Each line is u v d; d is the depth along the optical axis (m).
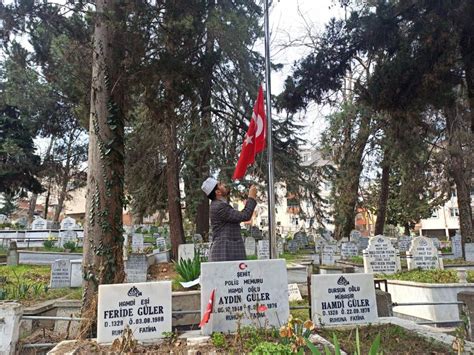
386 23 8.97
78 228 27.52
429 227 52.38
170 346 4.16
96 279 6.20
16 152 27.19
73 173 35.78
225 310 4.60
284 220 51.66
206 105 16.34
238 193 18.39
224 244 5.33
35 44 9.23
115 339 4.22
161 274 13.16
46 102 25.23
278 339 4.18
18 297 8.24
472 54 8.18
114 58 6.98
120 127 6.86
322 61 10.32
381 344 4.28
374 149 22.75
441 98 8.75
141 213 21.00
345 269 10.28
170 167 16.39
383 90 9.07
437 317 8.03
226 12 12.72
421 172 20.56
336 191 24.42
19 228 33.22
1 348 4.36
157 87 8.68
